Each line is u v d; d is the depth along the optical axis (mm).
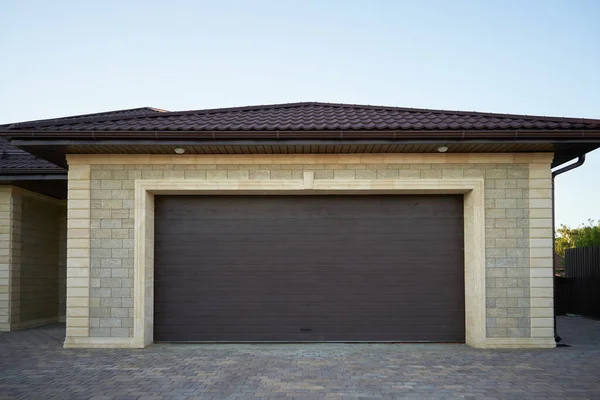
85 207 10242
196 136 9391
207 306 10609
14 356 9188
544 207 10188
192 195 10766
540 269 10109
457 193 10648
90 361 8703
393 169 10289
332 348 9898
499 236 10180
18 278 13695
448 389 6844
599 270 16062
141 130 9398
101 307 10109
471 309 10227
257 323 10570
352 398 6438
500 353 9406
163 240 10711
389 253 10656
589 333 12406
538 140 9320
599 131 9195
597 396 6516
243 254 10695
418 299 10578
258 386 6992
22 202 14031
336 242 10680
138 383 7168
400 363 8484
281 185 10281
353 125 9570
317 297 10602
